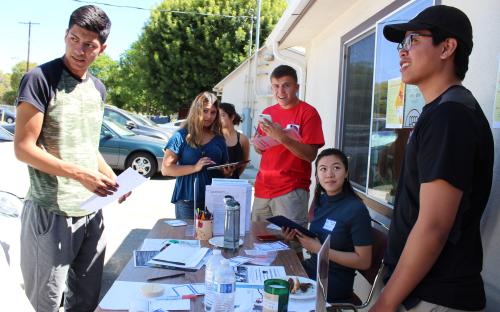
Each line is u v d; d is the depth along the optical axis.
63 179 2.38
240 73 15.83
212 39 21.77
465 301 1.58
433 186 1.51
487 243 2.05
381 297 1.64
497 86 2.06
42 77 2.22
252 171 12.38
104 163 2.78
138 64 23.16
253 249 2.60
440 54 1.68
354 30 4.25
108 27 2.35
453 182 1.48
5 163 3.56
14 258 2.78
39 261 2.36
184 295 1.87
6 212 2.96
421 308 1.62
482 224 2.10
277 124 3.21
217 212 2.84
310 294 1.91
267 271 2.22
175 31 21.77
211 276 1.70
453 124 1.50
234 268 2.25
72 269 2.65
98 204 2.27
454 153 1.49
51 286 2.38
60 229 2.37
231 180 2.96
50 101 2.27
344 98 4.66
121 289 1.93
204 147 3.46
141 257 2.36
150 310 1.72
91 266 2.65
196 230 2.76
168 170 3.41
